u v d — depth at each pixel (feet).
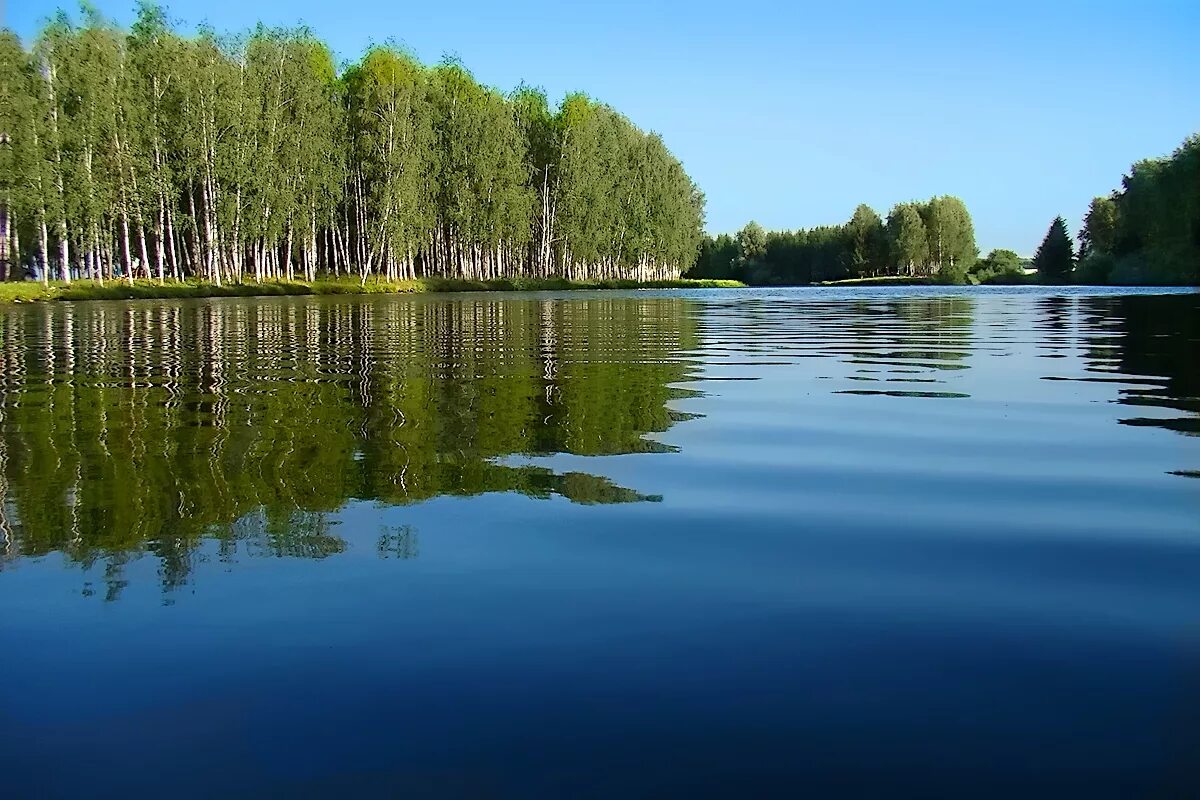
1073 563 11.64
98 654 9.11
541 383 31.86
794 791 6.79
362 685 8.43
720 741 7.45
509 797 6.75
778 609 10.13
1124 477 16.47
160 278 162.71
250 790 6.88
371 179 200.64
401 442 20.40
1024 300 126.62
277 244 189.16
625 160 269.03
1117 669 8.58
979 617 9.86
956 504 14.64
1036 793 6.72
